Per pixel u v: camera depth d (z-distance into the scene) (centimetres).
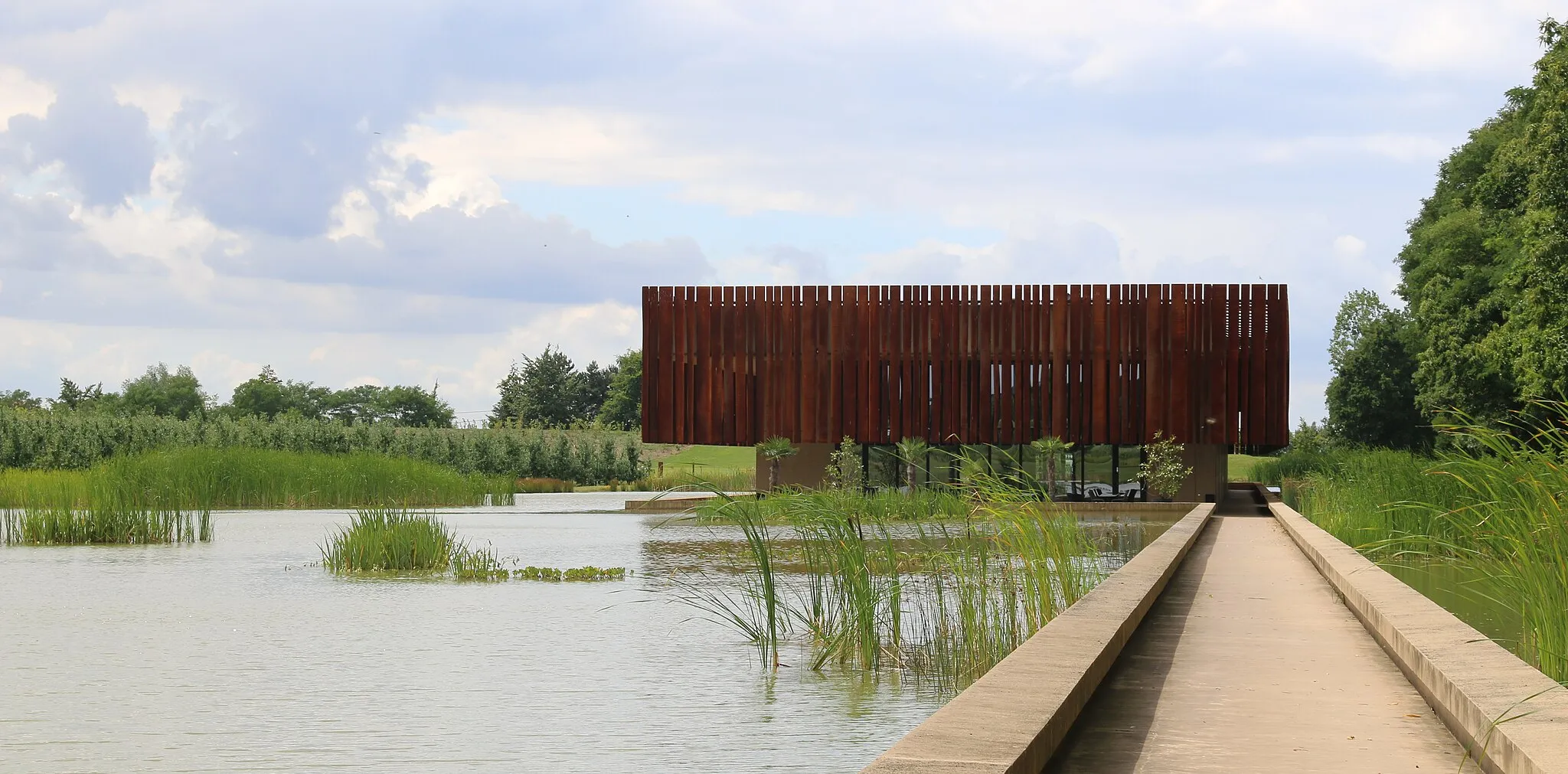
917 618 1299
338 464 3644
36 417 4397
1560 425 919
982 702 566
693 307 4169
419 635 1255
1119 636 825
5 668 1077
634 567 1906
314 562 1961
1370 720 645
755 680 1022
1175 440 3941
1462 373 3716
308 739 832
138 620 1351
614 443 6662
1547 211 2881
